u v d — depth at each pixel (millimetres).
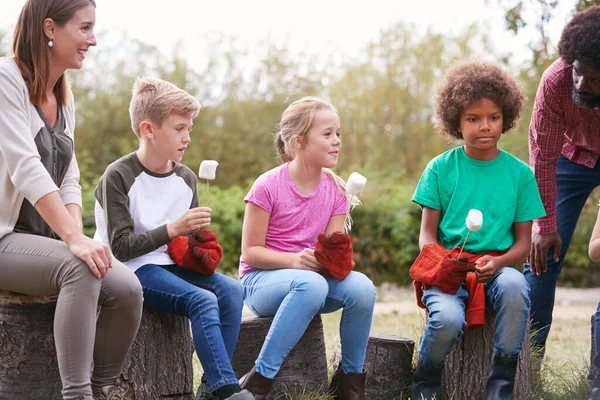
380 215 11203
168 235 2898
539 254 3926
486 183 3400
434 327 3090
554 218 3906
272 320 3314
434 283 3160
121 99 13680
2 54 12578
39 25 2717
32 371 2760
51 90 2865
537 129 3830
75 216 2955
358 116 15211
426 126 14992
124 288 2627
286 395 3289
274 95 14672
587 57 3225
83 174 11906
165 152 3062
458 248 3242
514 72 8469
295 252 3348
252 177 14109
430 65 15148
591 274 11133
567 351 4828
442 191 3438
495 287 3166
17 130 2639
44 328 2766
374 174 12836
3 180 2672
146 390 2936
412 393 3283
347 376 3189
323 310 3250
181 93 3076
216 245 3092
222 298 3014
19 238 2643
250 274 3340
